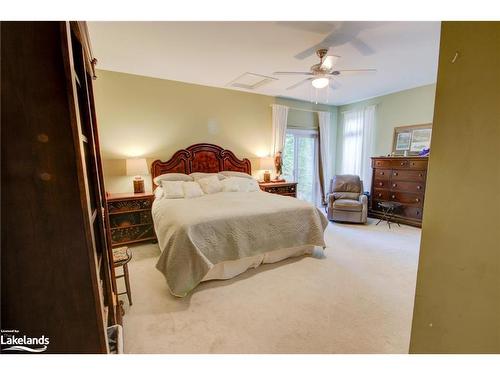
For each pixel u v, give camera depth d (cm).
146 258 310
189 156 430
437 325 96
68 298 93
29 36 80
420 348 104
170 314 197
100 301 97
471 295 83
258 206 288
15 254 86
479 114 77
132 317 193
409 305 208
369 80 412
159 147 409
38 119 83
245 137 493
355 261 293
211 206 287
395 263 288
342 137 604
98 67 348
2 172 82
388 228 431
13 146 82
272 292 227
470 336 84
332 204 473
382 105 512
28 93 81
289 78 395
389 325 183
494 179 74
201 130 443
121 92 371
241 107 480
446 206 89
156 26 234
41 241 88
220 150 461
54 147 85
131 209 346
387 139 506
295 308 204
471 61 78
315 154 595
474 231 81
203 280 245
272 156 524
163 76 389
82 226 91
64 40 82
